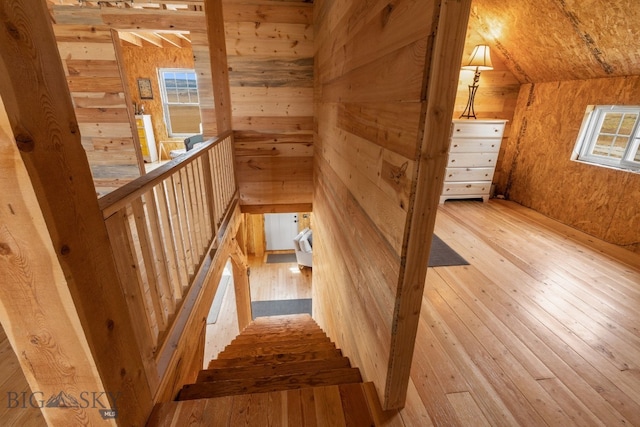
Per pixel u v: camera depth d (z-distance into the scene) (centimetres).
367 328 153
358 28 156
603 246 278
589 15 224
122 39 542
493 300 203
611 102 277
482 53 329
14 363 152
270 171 398
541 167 355
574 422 125
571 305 198
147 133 705
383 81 119
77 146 87
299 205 420
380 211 127
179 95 746
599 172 290
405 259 103
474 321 183
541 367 151
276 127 380
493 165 379
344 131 197
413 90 91
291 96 369
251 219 749
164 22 354
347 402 133
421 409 130
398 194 106
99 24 356
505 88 379
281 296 623
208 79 368
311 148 392
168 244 162
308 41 350
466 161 373
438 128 87
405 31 96
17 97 68
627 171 267
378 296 133
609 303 201
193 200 206
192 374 183
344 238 205
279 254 788
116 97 390
